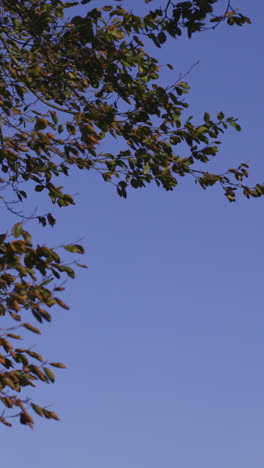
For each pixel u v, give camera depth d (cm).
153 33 727
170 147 870
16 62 760
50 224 685
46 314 565
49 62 797
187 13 694
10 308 562
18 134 623
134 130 857
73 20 750
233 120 836
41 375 559
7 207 757
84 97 827
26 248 581
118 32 798
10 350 573
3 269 573
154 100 805
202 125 842
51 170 838
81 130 636
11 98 830
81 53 784
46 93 852
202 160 869
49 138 621
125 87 816
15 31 866
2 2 808
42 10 790
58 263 577
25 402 551
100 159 860
